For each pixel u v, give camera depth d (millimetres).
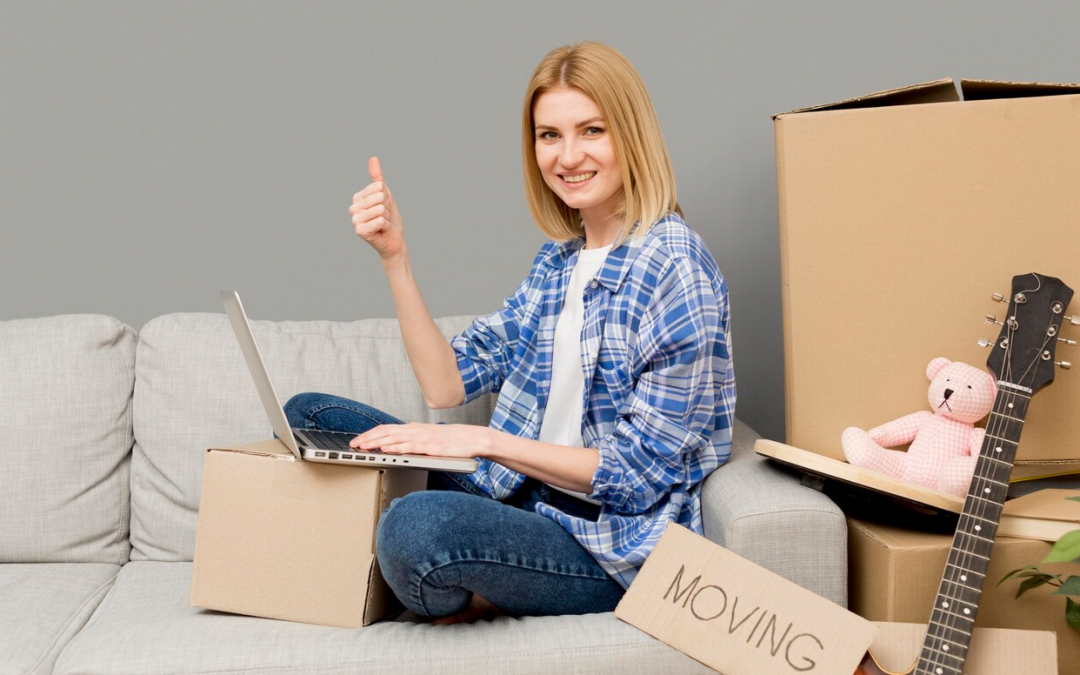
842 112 1496
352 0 2092
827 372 1508
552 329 1574
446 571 1212
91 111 2104
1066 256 1481
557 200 1646
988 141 1483
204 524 1334
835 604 1213
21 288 2137
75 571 1655
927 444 1468
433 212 2143
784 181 1509
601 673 1220
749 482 1387
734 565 1263
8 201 2115
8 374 1722
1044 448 1478
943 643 1185
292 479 1309
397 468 1355
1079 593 1219
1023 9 1987
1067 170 1481
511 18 2086
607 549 1345
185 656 1204
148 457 1751
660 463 1385
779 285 2072
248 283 2162
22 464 1692
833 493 1490
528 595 1300
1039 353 1340
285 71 2109
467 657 1207
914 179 1494
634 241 1475
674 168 2070
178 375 1755
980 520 1254
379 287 2166
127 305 2160
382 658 1203
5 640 1319
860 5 2004
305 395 1615
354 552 1292
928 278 1499
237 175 2137
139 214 2137
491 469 1601
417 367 1631
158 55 2100
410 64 2105
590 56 1468
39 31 2080
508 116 2109
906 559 1296
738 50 2033
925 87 1498
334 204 2146
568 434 1536
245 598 1322
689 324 1379
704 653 1218
